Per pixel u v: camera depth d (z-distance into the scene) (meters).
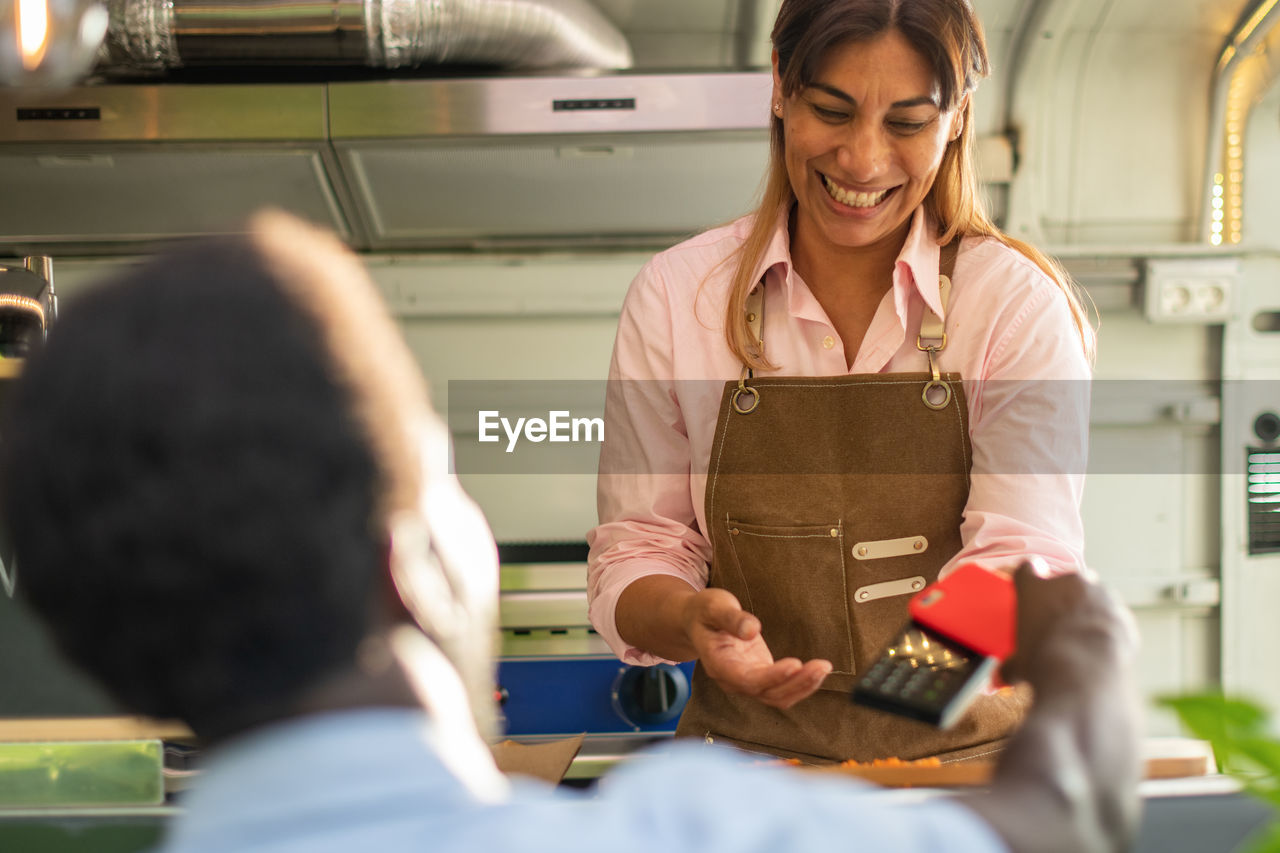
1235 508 2.47
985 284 1.27
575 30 2.21
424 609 0.47
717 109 2.19
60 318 0.43
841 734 1.23
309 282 0.45
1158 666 2.49
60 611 0.43
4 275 1.59
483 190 2.34
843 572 1.26
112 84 2.18
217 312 0.42
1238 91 2.43
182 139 2.21
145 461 0.41
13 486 0.42
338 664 0.44
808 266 1.32
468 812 0.43
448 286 2.46
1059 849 0.45
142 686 0.43
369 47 2.12
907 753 1.22
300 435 0.42
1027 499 1.19
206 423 0.41
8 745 0.98
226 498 0.41
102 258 2.45
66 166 2.27
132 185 2.31
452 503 0.52
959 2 1.14
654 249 2.47
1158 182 2.51
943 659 0.70
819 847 0.42
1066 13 2.35
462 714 0.47
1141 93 2.47
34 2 1.51
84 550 0.41
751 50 2.45
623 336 1.37
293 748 0.43
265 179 2.31
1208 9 2.35
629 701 1.99
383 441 0.44
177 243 0.47
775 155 1.31
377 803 0.42
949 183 1.29
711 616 1.09
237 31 2.09
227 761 0.44
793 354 1.30
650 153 2.26
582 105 2.19
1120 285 2.44
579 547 2.28
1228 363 2.46
